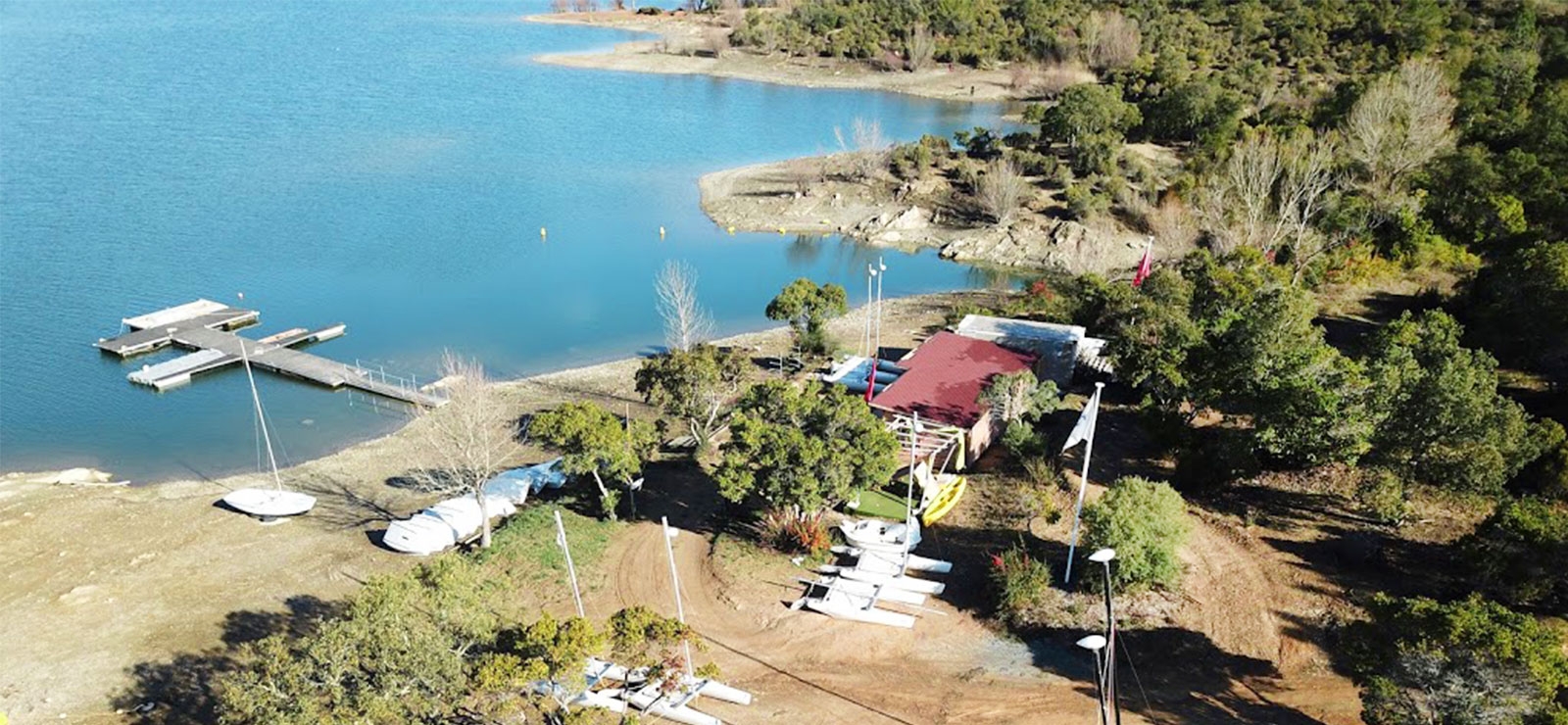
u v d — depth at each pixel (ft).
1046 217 346.54
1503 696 90.63
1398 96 304.91
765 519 154.10
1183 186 332.60
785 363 231.50
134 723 121.19
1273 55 510.58
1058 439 176.65
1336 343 209.77
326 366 235.40
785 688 119.85
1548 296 177.06
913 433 152.35
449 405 187.21
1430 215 272.10
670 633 100.68
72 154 409.49
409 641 94.89
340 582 150.00
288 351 244.22
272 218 344.49
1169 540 128.77
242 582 150.51
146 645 135.33
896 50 630.74
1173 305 194.08
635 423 174.09
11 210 344.08
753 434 145.28
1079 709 113.29
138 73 569.23
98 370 235.81
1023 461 165.48
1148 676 117.80
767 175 404.77
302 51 654.12
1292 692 113.80
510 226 345.92
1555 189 257.55
